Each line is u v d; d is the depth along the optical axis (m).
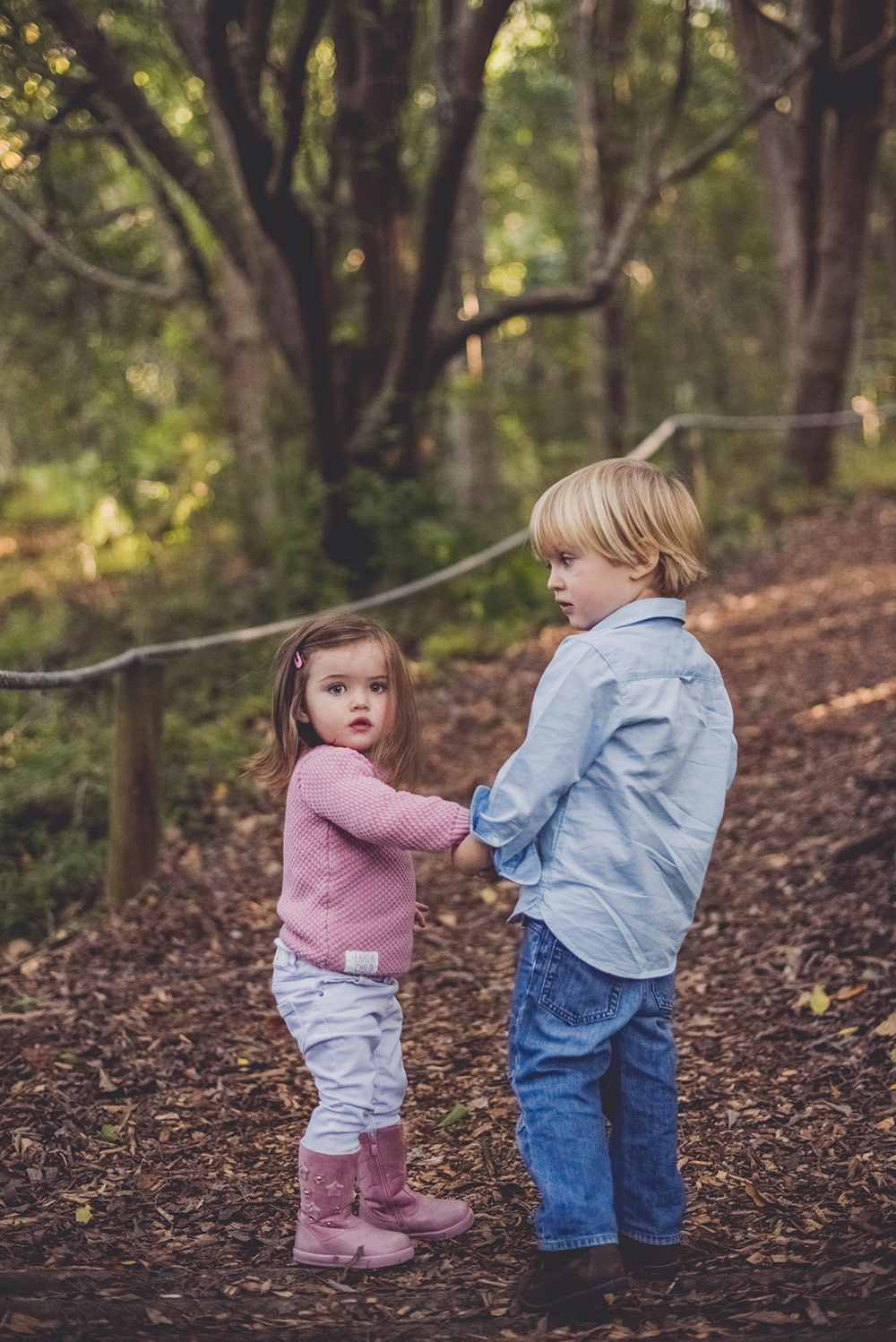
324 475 10.18
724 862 4.83
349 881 2.41
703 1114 3.01
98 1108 3.20
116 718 4.90
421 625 9.66
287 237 8.38
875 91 12.80
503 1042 3.60
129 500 12.29
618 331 15.53
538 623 9.59
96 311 13.54
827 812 4.95
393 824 2.30
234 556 12.48
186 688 8.47
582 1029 2.18
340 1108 2.39
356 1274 2.38
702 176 19.48
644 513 2.23
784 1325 2.01
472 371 14.97
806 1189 2.58
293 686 2.49
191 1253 2.47
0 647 10.44
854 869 4.32
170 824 5.84
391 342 11.19
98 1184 2.80
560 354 19.02
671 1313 2.12
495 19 8.26
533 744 2.13
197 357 15.02
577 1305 2.13
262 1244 2.52
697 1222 2.50
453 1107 3.19
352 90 10.00
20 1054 3.51
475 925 4.68
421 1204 2.54
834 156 13.20
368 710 2.45
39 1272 2.28
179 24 8.62
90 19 9.23
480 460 14.99
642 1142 2.26
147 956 4.37
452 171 8.96
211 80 7.35
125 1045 3.61
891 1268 2.18
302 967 2.43
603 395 15.66
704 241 20.67
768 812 5.23
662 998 2.26
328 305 9.23
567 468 16.77
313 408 9.77
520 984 2.24
